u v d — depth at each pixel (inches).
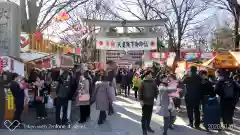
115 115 523.5
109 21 587.2
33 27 854.5
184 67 649.6
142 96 364.2
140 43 569.6
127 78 834.8
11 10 528.4
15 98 406.3
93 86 530.0
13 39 530.6
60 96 420.8
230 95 409.1
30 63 605.9
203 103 420.8
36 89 465.1
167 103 357.4
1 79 410.9
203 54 938.1
